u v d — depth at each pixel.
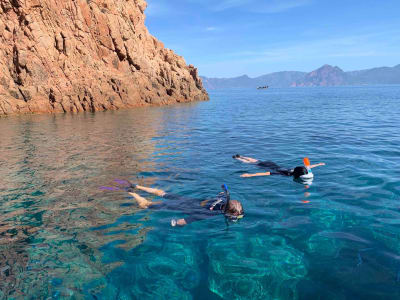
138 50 40.34
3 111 25.92
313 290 3.28
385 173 7.74
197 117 24.72
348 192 6.43
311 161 9.30
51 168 8.76
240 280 3.49
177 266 3.81
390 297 3.11
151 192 6.68
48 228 4.96
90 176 7.96
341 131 15.61
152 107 37.34
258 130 16.73
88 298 3.20
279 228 4.85
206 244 4.38
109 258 4.01
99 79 32.81
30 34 27.94
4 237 4.64
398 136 13.59
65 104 29.41
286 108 34.44
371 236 4.47
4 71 26.66
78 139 13.88
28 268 3.78
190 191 6.73
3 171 8.47
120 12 39.06
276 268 3.72
